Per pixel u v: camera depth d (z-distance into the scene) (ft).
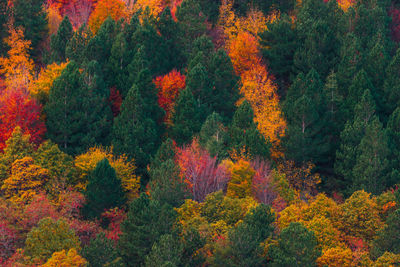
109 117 399.65
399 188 321.52
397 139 378.53
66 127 373.40
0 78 436.35
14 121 361.92
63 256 246.06
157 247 262.47
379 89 422.41
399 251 278.67
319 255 269.44
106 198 317.01
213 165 335.26
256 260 269.23
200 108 401.70
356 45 437.17
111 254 262.47
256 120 395.55
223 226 285.64
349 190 363.56
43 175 328.49
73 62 404.98
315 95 407.64
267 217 283.79
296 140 379.35
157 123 407.64
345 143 383.24
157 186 321.11
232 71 426.92
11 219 289.33
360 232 292.20
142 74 403.34
